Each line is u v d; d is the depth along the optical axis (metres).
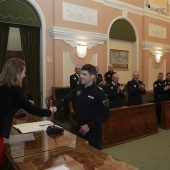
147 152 3.63
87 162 1.37
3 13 4.59
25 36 5.05
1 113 1.56
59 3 5.33
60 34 5.35
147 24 7.72
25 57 5.06
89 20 5.95
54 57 5.37
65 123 5.12
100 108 2.13
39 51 5.29
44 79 5.27
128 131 4.16
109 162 1.37
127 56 7.56
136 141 4.18
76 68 5.17
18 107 1.68
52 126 2.11
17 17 4.80
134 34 7.51
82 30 5.79
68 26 5.52
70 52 5.62
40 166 1.31
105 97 2.13
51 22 5.32
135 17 7.42
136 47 7.57
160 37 8.27
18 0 4.80
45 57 5.26
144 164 3.16
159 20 8.18
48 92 5.36
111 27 6.80
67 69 5.64
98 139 2.18
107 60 6.62
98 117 2.10
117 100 4.40
